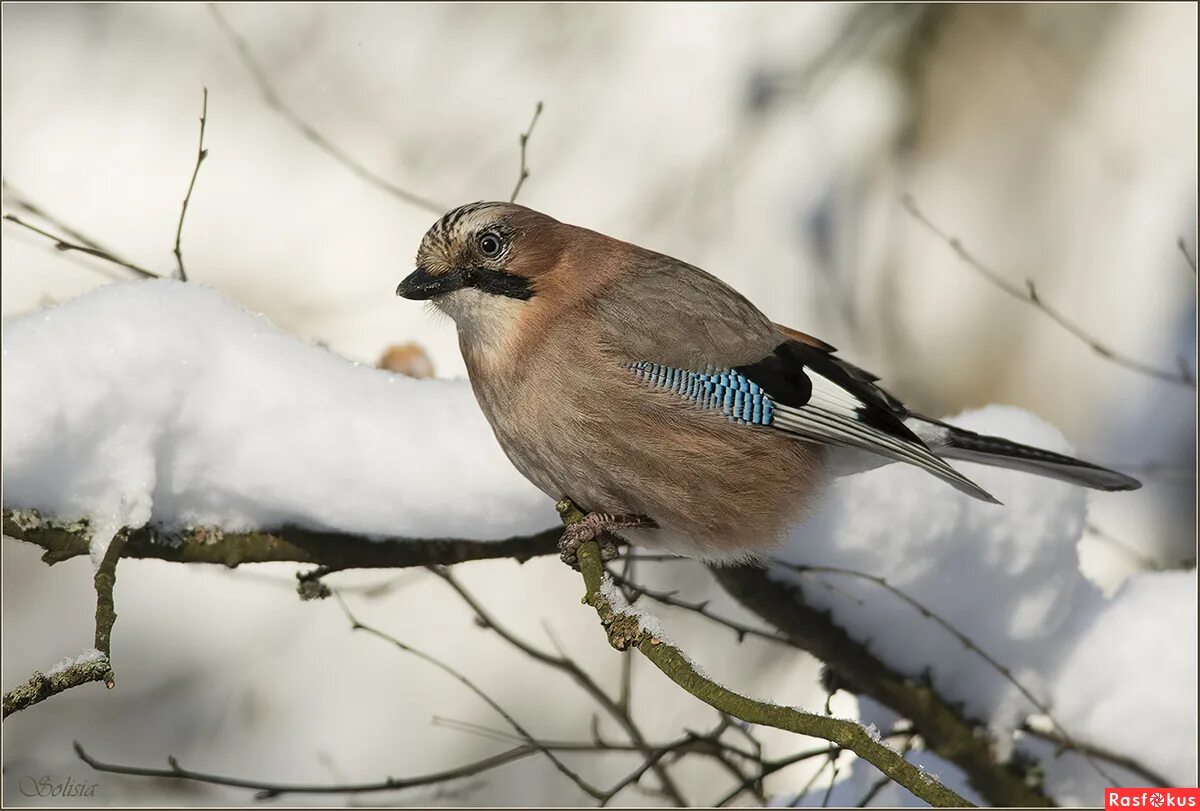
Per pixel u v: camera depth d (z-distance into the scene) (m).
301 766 11.73
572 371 6.48
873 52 13.65
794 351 6.89
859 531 6.77
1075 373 13.47
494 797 11.35
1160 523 11.41
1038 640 6.90
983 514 6.79
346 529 6.21
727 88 13.63
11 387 5.53
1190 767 6.76
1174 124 13.71
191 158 13.62
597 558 5.80
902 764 4.43
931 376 13.41
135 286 6.10
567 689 11.87
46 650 11.80
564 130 13.73
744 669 11.52
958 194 13.74
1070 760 6.97
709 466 6.62
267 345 6.21
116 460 5.70
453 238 6.56
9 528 5.61
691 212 13.41
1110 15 13.95
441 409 6.48
